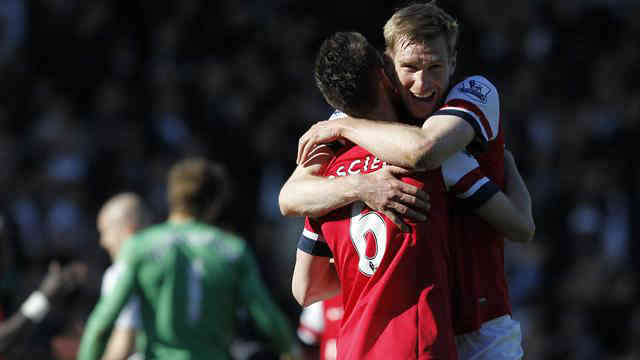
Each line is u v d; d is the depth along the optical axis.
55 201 37.38
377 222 10.96
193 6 46.56
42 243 36.19
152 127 40.34
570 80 47.16
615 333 38.12
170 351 17.33
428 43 10.70
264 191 40.53
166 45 45.12
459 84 11.00
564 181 42.31
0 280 20.33
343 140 11.49
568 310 38.31
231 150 40.91
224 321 17.66
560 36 49.31
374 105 11.04
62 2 45.12
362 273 11.07
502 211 10.91
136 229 20.34
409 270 10.77
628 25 50.38
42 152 39.22
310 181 11.37
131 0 45.91
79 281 19.28
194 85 43.38
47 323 20.72
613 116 46.03
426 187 10.83
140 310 17.50
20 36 44.06
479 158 11.13
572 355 37.34
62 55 43.47
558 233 40.50
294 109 43.50
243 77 44.41
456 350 10.83
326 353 19.02
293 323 36.03
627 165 43.34
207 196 17.91
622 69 48.09
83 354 17.33
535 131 44.69
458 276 11.07
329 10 47.88
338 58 10.99
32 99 41.84
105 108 41.38
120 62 44.19
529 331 37.62
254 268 17.98
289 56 46.22
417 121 11.21
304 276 11.91
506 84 46.84
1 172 38.12
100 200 38.19
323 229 11.42
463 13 48.88
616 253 40.91
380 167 11.13
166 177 38.62
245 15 47.50
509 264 39.34
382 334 10.80
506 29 48.94
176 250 17.47
